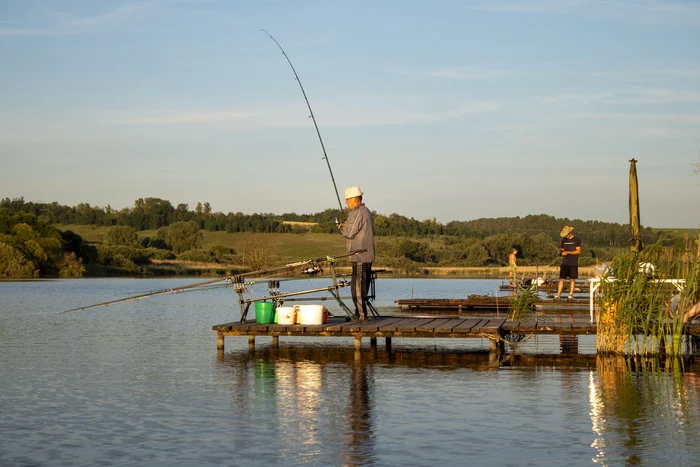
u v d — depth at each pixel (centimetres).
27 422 845
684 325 1286
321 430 800
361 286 1393
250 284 1443
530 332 1338
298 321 1412
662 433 774
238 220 10350
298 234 9888
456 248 7806
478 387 1023
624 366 1195
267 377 1116
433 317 1498
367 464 683
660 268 1261
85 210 12188
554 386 1026
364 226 1373
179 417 862
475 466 674
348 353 1373
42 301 2934
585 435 770
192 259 7819
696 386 1016
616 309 1264
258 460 697
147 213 11456
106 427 820
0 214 6562
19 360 1306
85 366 1236
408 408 898
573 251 1923
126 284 4581
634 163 2117
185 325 1947
